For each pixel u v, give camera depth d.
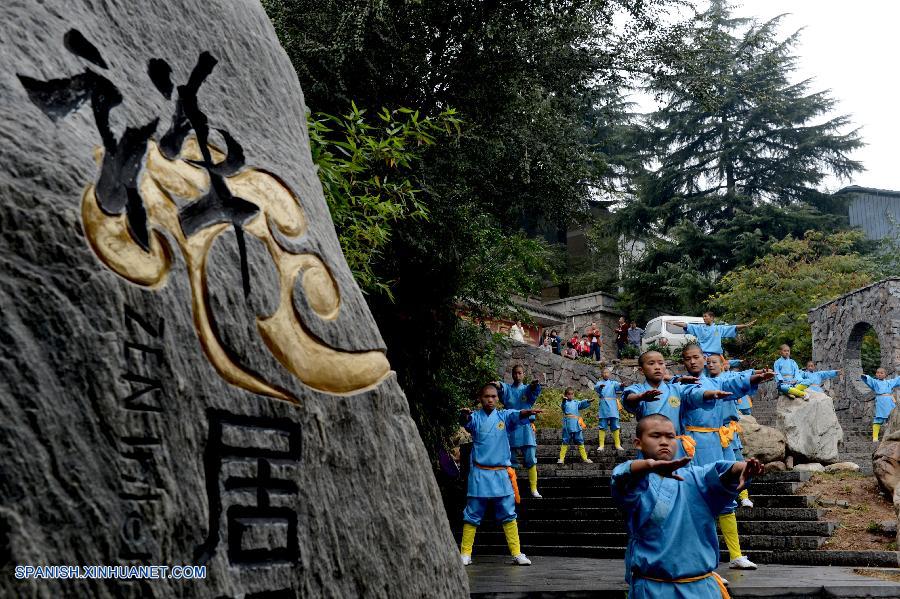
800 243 25.88
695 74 12.38
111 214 2.61
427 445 10.00
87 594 2.27
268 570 2.74
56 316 2.38
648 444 4.06
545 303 31.41
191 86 3.12
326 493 3.01
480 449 8.28
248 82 3.38
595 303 30.27
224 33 3.35
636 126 31.62
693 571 3.92
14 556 2.15
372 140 5.75
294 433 2.96
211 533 2.63
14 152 2.42
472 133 11.14
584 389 20.86
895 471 9.12
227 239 2.97
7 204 2.35
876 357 22.75
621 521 9.84
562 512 10.62
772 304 24.81
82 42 2.75
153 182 2.80
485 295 12.99
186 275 2.78
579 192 12.91
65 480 2.29
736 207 29.77
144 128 2.84
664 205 30.47
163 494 2.50
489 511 11.00
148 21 3.04
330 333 3.23
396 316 9.89
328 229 3.47
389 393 3.40
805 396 10.61
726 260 29.56
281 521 2.83
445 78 11.37
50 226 2.43
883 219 30.50
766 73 29.47
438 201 9.97
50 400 2.31
